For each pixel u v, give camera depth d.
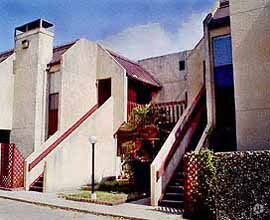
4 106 21.42
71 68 20.81
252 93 12.58
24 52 21.89
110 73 21.95
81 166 18.08
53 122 20.91
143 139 17.25
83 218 10.93
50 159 16.38
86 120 19.48
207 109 16.11
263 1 12.75
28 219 10.60
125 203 13.43
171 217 10.83
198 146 14.00
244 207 9.76
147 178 16.33
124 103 21.05
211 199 10.34
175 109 20.86
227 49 16.12
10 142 21.47
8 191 16.19
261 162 9.65
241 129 12.60
